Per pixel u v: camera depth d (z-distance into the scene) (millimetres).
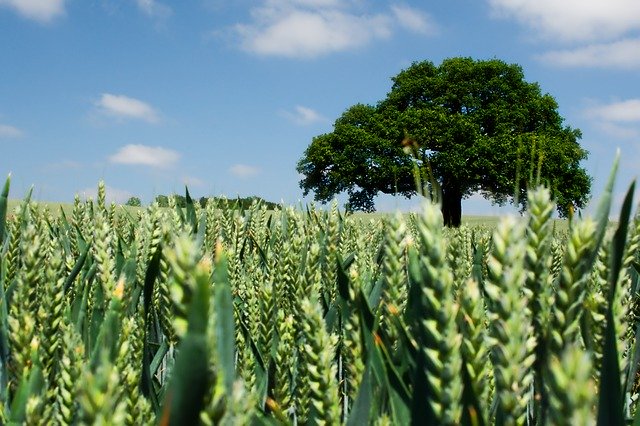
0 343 1899
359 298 1623
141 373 1925
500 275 1074
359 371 1600
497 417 1226
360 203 59500
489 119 58750
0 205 2867
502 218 1102
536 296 1246
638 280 2883
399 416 1351
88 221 4852
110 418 792
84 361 1532
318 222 4660
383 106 63906
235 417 851
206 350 771
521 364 1077
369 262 3758
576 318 1214
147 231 2838
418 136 56406
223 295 964
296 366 2264
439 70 62906
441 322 1050
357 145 59031
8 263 3025
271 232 5699
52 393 1595
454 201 58188
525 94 60062
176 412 772
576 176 54969
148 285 2070
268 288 2525
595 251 1246
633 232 1655
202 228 3549
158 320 2861
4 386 1887
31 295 1882
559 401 733
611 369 1099
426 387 1064
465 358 1182
